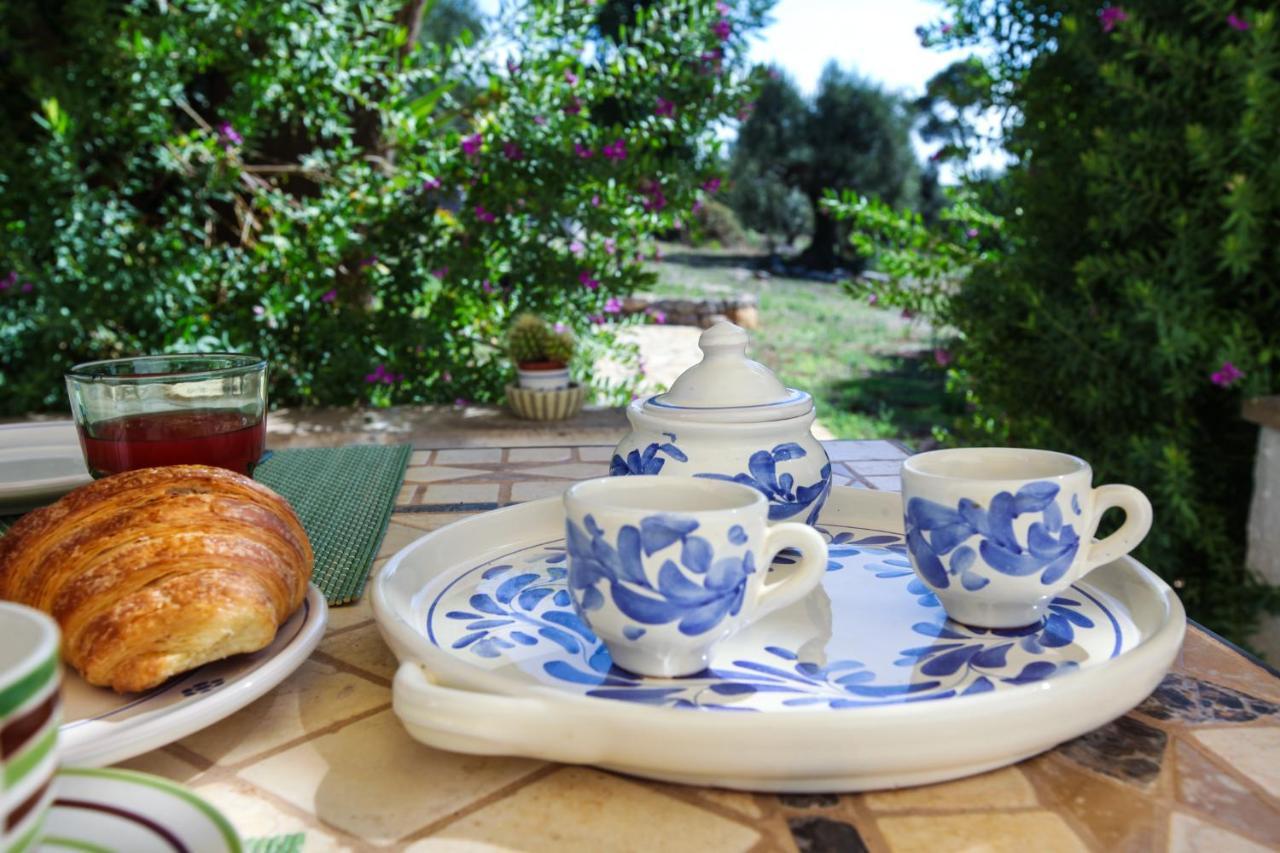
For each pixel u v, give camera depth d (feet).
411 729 1.34
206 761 1.45
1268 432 5.73
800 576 1.61
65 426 3.51
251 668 1.63
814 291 30.78
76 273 9.01
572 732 1.31
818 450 2.31
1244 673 1.75
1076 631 1.80
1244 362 5.92
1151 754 1.45
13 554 1.74
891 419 15.71
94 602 1.56
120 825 1.05
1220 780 1.37
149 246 9.47
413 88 10.71
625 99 10.71
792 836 1.24
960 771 1.36
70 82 9.26
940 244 9.53
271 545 1.78
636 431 2.31
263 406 2.68
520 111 9.78
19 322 9.05
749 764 1.28
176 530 1.70
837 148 36.09
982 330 7.82
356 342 9.87
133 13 9.25
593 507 1.55
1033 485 1.72
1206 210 6.30
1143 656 1.46
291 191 10.59
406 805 1.33
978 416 8.19
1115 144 6.38
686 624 1.53
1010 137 8.18
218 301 9.93
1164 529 6.40
